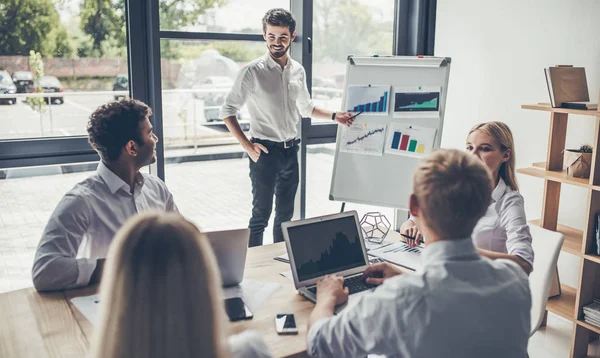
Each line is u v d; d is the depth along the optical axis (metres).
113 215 2.16
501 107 3.83
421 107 3.29
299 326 1.74
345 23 4.12
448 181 1.27
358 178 3.39
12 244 3.22
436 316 1.22
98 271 1.99
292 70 3.56
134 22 3.34
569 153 3.08
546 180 3.21
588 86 3.29
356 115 3.39
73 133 3.31
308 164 4.15
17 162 3.15
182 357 0.89
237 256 1.97
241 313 1.79
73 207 2.05
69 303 1.86
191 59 3.58
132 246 0.92
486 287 1.26
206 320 0.92
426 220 1.32
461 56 4.09
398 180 3.30
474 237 2.37
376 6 4.23
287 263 2.28
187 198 3.79
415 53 4.32
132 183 2.22
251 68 3.39
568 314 3.04
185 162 3.72
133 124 2.09
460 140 4.18
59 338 1.63
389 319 1.26
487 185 1.29
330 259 2.08
